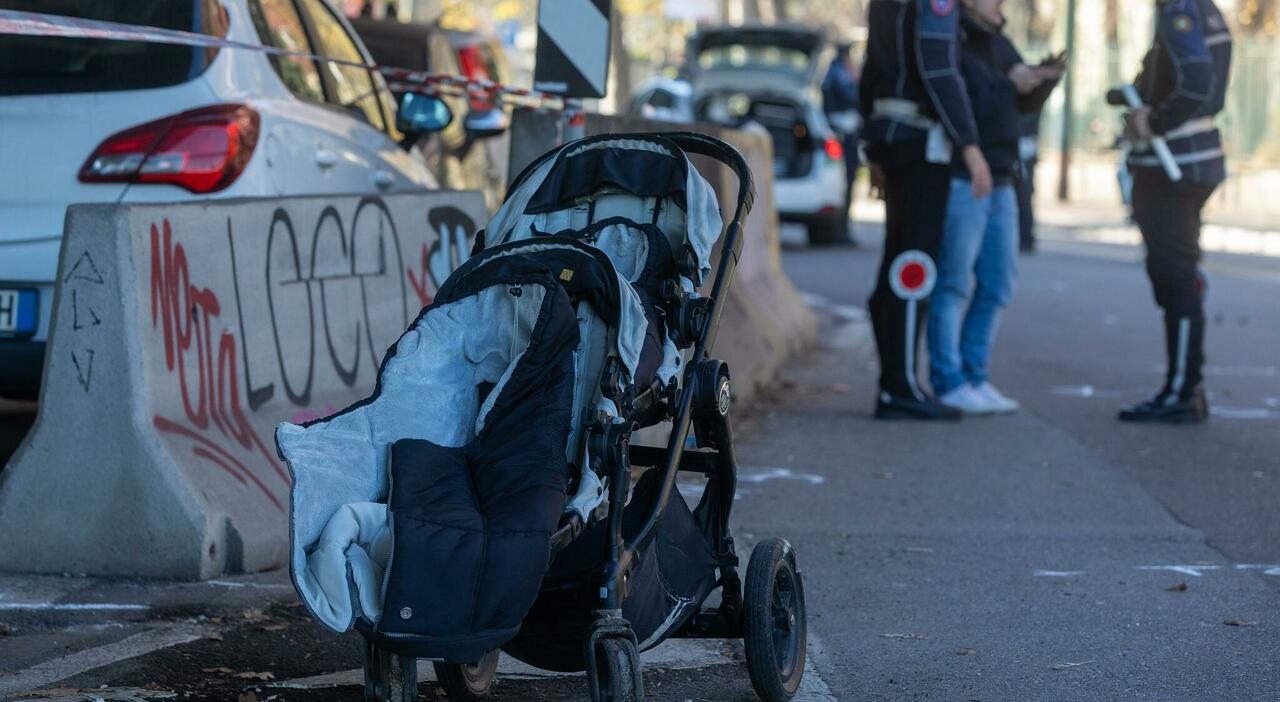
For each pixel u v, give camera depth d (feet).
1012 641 20.81
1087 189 153.58
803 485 30.04
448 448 15.78
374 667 15.70
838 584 23.49
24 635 19.95
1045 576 24.03
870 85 36.58
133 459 22.16
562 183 18.75
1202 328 36.70
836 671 19.54
